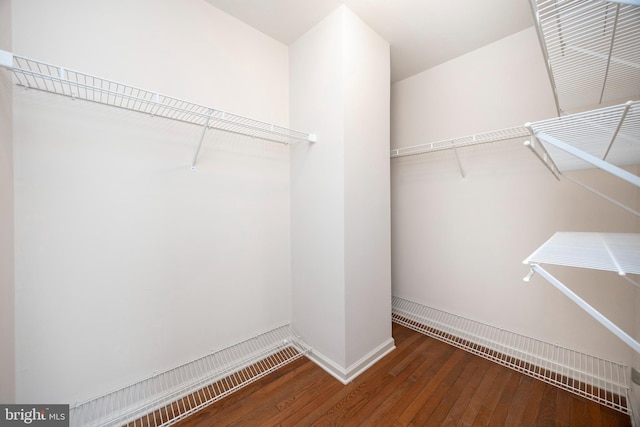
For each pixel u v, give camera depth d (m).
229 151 1.66
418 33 1.78
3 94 0.96
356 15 1.62
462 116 2.03
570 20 0.75
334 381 1.57
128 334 1.30
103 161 1.22
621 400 1.39
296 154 1.91
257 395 1.45
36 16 1.06
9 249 1.00
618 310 1.46
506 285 1.85
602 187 1.50
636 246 0.89
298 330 1.94
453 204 2.11
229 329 1.68
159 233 1.39
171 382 1.43
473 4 1.52
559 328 1.65
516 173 1.79
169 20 1.40
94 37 1.18
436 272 2.22
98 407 1.22
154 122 1.37
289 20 1.68
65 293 1.14
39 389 1.09
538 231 1.72
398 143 2.45
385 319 1.89
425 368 1.69
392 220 2.53
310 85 1.77
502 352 1.85
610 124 0.75
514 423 1.28
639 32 0.76
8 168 0.99
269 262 1.88
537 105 1.69
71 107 1.14
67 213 1.14
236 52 1.67
